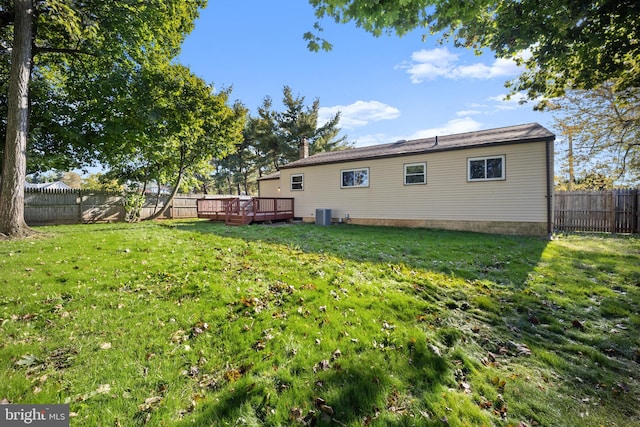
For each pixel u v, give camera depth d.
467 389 1.98
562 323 2.96
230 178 33.03
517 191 9.09
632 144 12.96
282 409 1.75
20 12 7.09
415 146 11.86
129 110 10.62
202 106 13.58
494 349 2.51
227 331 2.65
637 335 2.74
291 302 3.30
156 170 15.51
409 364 2.20
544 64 5.95
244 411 1.73
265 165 30.61
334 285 3.82
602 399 1.92
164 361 2.20
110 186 18.30
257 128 28.45
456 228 10.20
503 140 9.17
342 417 1.69
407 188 11.27
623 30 4.95
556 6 4.49
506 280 4.21
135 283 3.76
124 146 12.31
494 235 8.66
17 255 4.98
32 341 2.41
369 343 2.47
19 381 1.91
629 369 2.26
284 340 2.50
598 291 3.77
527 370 2.22
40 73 10.93
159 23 10.62
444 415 1.72
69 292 3.40
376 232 9.32
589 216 10.11
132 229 9.18
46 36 9.44
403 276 4.25
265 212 13.06
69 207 12.63
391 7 3.30
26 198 11.57
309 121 27.42
